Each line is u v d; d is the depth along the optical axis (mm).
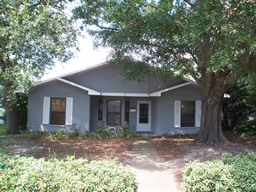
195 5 7680
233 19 6121
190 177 4074
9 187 3484
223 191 3717
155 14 8008
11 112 12531
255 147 8953
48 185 3471
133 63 9766
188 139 11500
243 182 3766
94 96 14344
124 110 14602
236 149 8406
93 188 3469
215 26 6246
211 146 8867
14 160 4215
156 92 12672
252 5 5949
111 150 8617
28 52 7180
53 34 8156
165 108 13398
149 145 9898
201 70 9406
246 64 7105
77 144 9773
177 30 8680
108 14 8781
